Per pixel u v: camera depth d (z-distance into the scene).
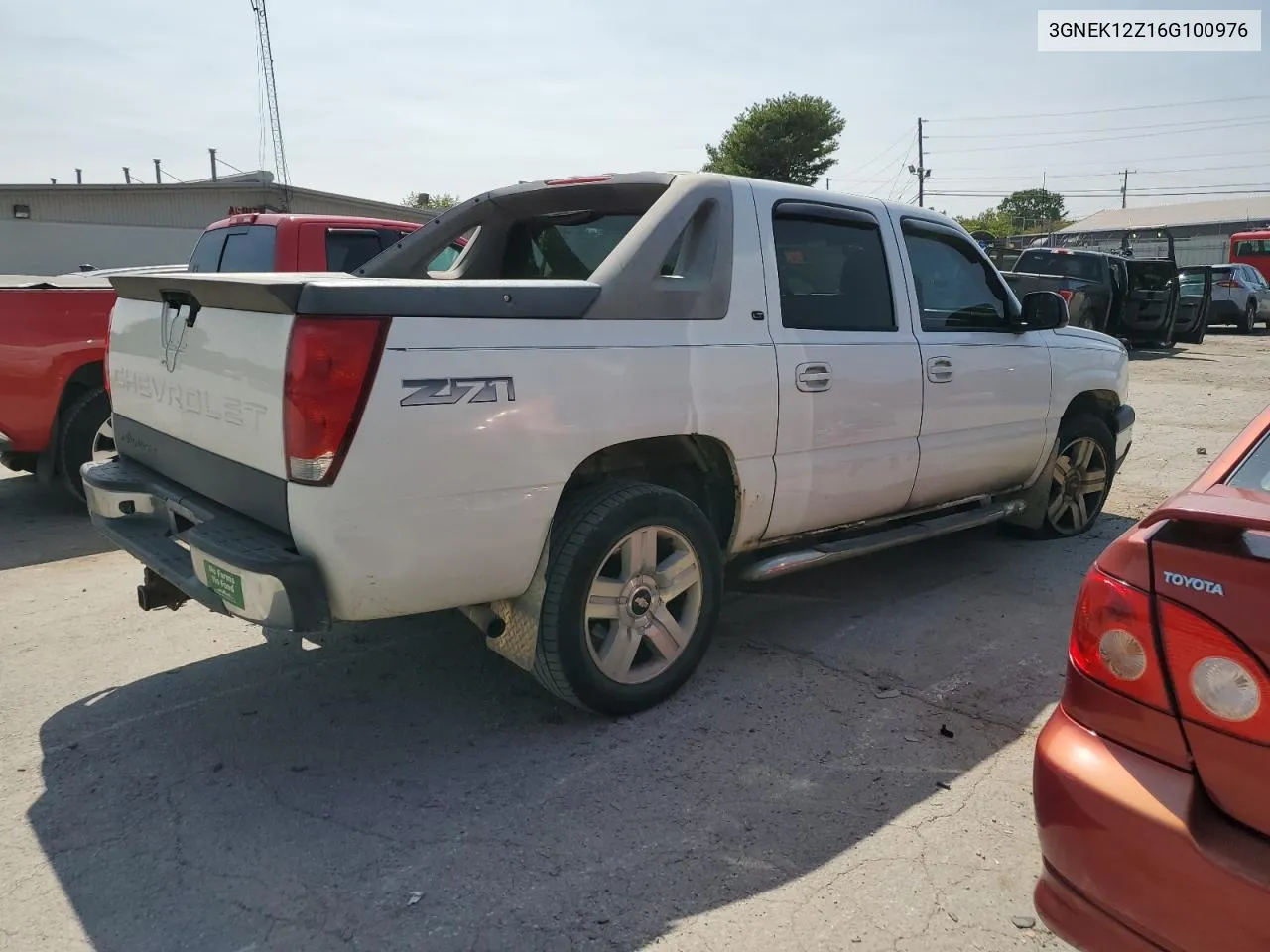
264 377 2.81
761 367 3.68
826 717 3.53
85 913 2.49
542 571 3.22
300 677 3.90
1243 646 1.68
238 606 2.84
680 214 3.54
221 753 3.31
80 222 25.98
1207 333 24.12
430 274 4.83
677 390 3.41
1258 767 1.66
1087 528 5.98
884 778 3.12
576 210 4.35
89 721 3.54
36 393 5.93
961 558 5.42
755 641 4.23
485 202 4.61
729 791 3.04
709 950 2.34
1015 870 2.65
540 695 3.73
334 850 2.75
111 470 3.77
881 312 4.29
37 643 4.27
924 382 4.36
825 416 3.94
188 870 2.66
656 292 3.42
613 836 2.80
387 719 3.54
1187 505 1.88
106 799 3.02
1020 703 3.65
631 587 3.41
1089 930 1.81
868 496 4.24
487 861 2.69
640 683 3.50
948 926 2.43
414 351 2.81
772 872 2.64
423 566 2.90
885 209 4.39
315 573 2.77
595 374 3.19
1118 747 1.84
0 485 7.34
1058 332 5.36
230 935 2.40
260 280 2.93
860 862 2.68
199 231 27.28
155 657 4.12
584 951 2.34
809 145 50.50
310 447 2.71
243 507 3.06
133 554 3.44
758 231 3.78
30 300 5.84
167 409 3.45
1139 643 1.81
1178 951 1.69
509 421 2.99
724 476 3.75
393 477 2.79
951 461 4.60
